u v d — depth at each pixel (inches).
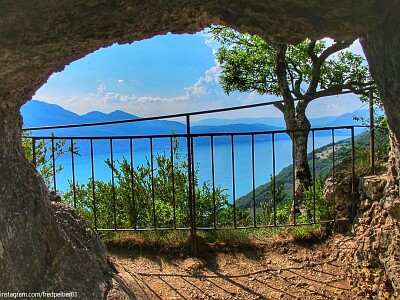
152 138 135.0
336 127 136.9
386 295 97.1
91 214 162.2
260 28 65.4
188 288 116.3
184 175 170.1
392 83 71.2
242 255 134.5
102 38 60.0
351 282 115.3
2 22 48.4
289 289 115.6
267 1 57.5
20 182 69.4
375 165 139.0
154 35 67.4
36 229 68.9
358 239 119.3
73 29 54.1
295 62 237.6
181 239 139.0
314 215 138.6
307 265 127.6
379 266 105.1
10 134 70.8
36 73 63.9
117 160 168.9
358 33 67.9
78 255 80.0
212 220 163.9
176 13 59.3
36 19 49.7
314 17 61.3
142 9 55.4
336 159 176.6
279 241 140.2
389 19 64.1
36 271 64.9
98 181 172.2
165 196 167.0
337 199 140.2
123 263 128.8
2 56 53.0
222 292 114.5
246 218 191.3
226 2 58.7
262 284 118.3
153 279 120.7
